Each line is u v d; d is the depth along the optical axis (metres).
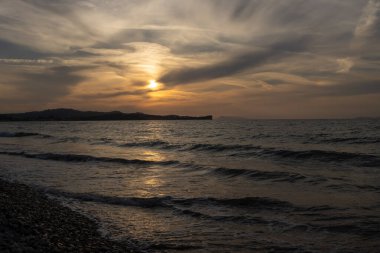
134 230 12.30
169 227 12.62
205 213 14.21
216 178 22.28
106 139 65.81
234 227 12.38
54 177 23.58
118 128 131.38
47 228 11.25
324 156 29.91
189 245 10.77
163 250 10.43
